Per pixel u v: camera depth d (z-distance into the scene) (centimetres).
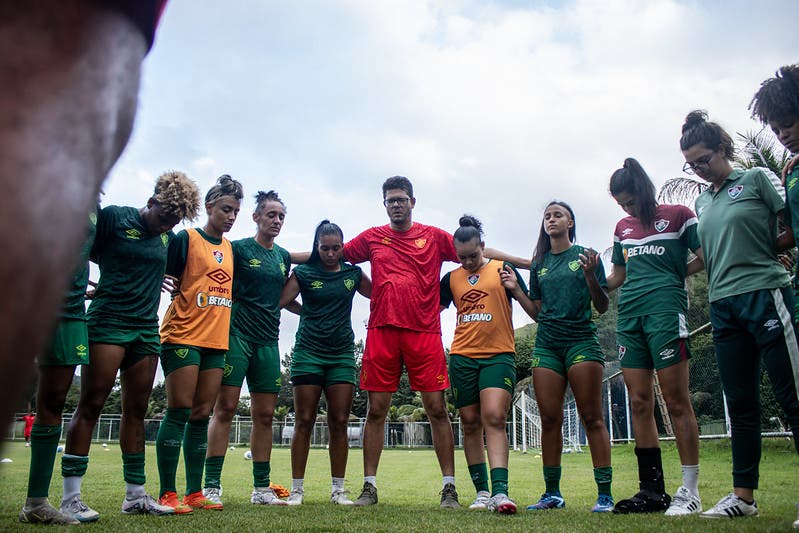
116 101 34
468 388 447
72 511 323
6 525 294
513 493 545
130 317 355
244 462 1217
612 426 1752
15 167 27
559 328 433
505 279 448
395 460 1380
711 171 353
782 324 315
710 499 432
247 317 471
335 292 492
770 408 1191
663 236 397
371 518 334
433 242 497
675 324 380
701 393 1449
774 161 1295
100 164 32
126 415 366
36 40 30
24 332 25
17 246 25
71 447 330
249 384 476
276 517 339
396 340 465
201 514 357
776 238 333
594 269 416
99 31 33
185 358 402
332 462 472
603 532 268
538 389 435
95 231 330
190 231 433
